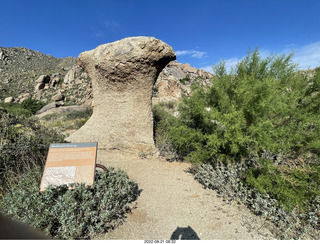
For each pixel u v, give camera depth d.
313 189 3.09
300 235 2.69
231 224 2.92
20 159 3.79
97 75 6.47
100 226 2.65
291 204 2.96
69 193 2.68
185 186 4.12
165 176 4.62
